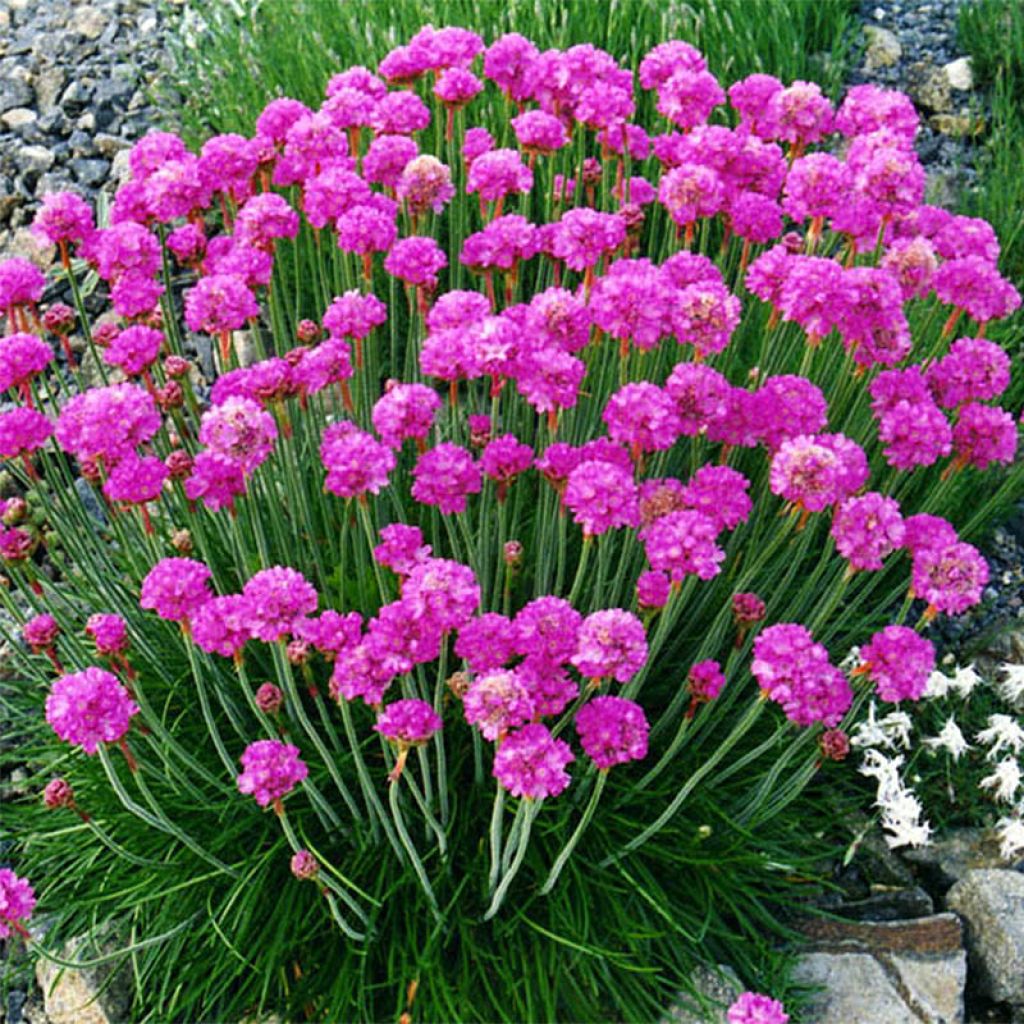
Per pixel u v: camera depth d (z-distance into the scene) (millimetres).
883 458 680
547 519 597
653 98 900
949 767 645
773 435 560
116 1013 588
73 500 628
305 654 508
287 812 592
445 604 481
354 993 569
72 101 979
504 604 584
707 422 545
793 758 625
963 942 594
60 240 627
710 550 506
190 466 576
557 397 531
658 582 521
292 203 760
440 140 729
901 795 613
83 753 613
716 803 591
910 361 723
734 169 644
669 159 678
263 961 572
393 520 679
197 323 588
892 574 690
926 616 528
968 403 608
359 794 607
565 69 664
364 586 622
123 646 526
